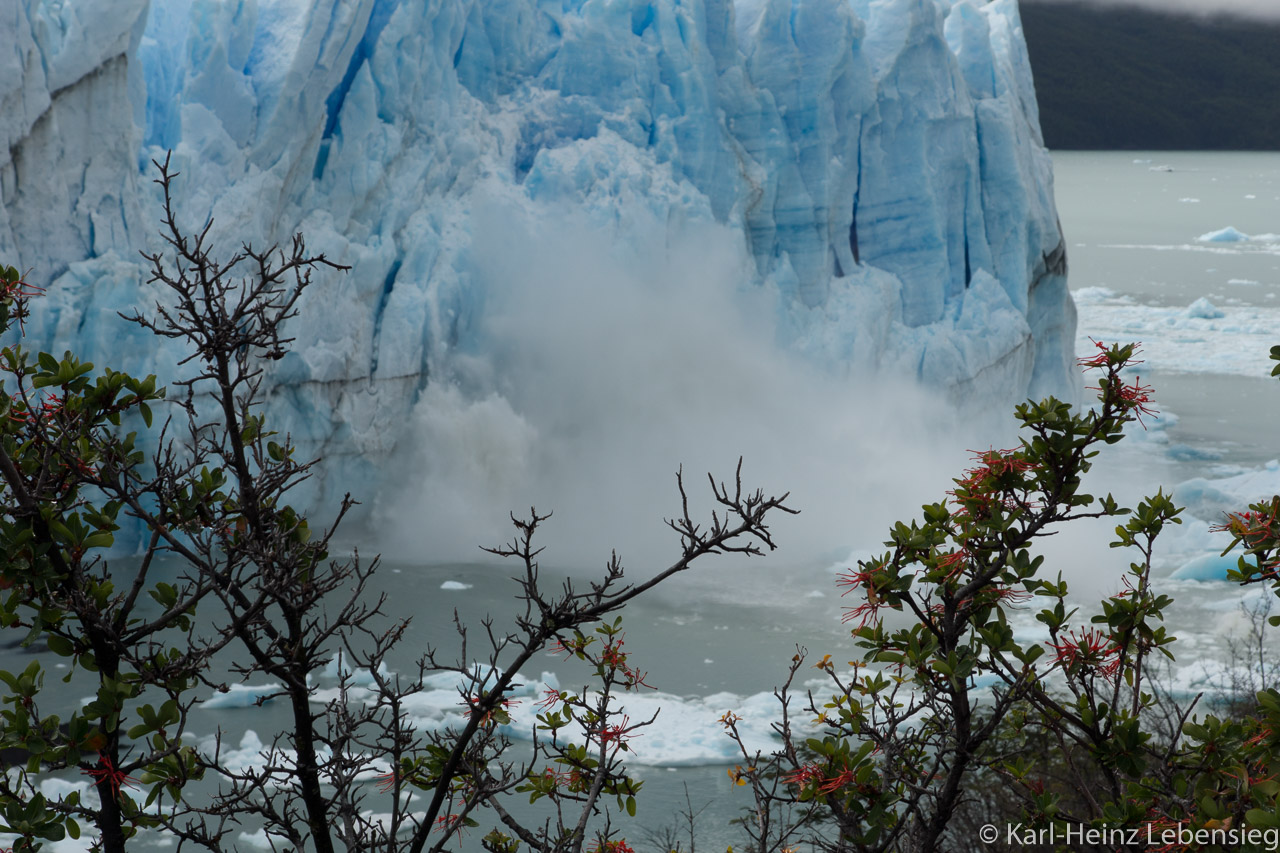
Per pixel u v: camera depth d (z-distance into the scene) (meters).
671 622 15.09
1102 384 3.75
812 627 14.98
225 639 3.56
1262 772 3.62
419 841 3.89
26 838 3.32
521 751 10.98
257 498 3.61
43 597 3.42
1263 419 27.92
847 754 3.94
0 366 3.69
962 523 3.92
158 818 3.50
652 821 9.67
